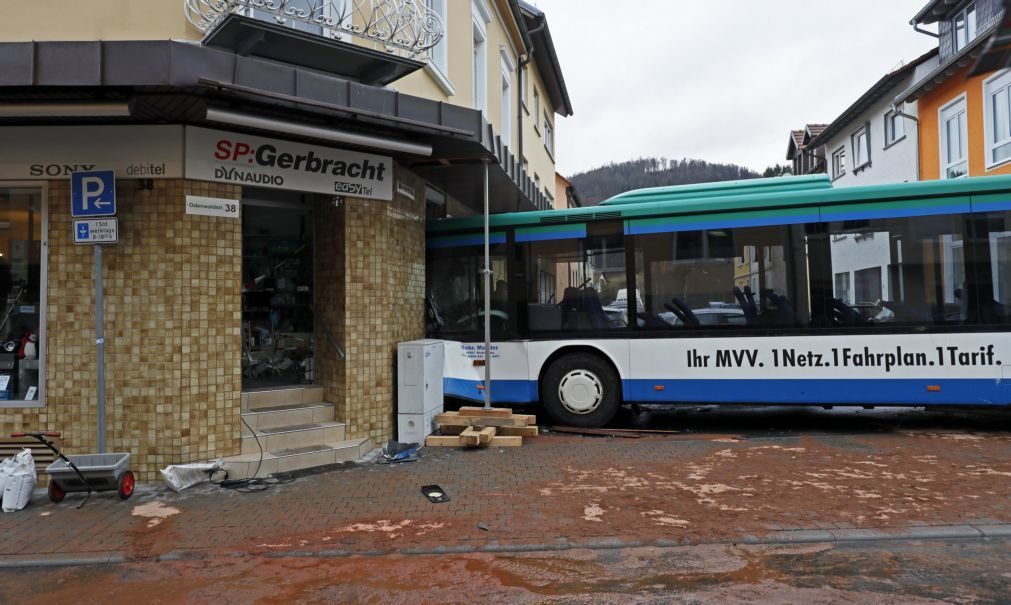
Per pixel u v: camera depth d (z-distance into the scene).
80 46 5.48
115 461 6.06
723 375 8.43
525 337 9.05
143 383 6.44
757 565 4.39
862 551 4.60
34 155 6.46
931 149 19.55
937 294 8.00
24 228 6.63
